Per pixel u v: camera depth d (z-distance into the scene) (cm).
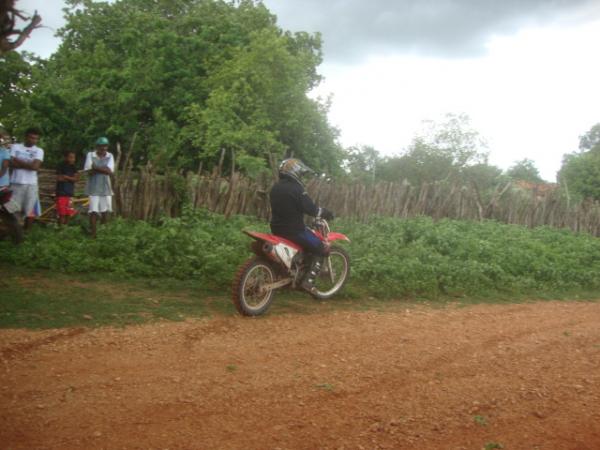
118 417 399
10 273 823
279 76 1794
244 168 1634
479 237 1327
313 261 777
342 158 2020
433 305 836
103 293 756
